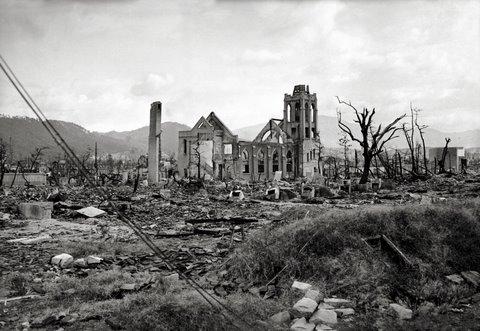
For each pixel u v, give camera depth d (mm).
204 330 6098
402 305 7336
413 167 50594
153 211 22344
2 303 7281
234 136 68312
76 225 17359
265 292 7883
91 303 7254
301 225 9594
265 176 69875
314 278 8234
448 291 7820
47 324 6297
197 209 23047
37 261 10477
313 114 85438
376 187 38562
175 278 8594
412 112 51250
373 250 8805
